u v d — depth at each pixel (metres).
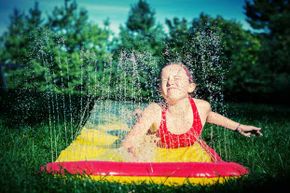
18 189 2.39
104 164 2.66
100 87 10.78
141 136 3.15
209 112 3.40
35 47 11.33
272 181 2.62
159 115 3.21
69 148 3.26
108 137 3.63
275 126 5.89
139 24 18.55
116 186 2.44
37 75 11.28
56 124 5.07
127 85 8.62
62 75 11.95
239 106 11.49
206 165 2.68
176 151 3.17
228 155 3.71
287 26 22.83
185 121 3.22
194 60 8.45
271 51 20.58
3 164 2.91
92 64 12.97
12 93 9.05
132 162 2.73
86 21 16.34
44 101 7.61
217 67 9.12
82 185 2.46
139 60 8.58
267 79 19.28
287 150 3.85
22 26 18.25
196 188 2.45
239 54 19.31
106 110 5.57
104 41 15.27
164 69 3.32
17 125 4.82
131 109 5.72
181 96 3.22
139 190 2.41
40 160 3.21
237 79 18.84
